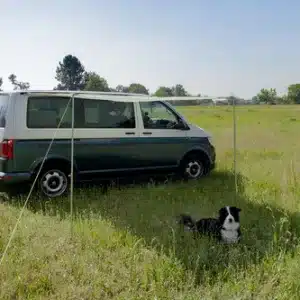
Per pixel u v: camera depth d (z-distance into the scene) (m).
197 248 4.88
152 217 6.15
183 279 4.15
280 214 6.23
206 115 29.52
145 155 8.13
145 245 5.02
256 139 16.17
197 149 8.84
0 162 6.86
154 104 8.32
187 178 8.80
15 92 6.85
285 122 25.58
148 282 4.11
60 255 4.73
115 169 7.81
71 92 7.11
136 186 8.23
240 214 6.25
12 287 3.96
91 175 7.59
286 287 3.95
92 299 3.82
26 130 6.86
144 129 8.09
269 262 4.42
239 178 8.79
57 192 7.26
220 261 4.55
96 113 7.53
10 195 7.36
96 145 7.50
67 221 5.88
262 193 7.28
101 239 5.17
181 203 6.92
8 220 5.99
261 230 5.60
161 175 8.55
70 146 7.25
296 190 7.35
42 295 3.90
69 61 101.94
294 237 5.04
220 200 7.09
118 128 7.78
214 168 9.86
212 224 5.33
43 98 7.03
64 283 4.11
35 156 6.95
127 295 3.86
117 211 6.48
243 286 3.99
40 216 6.18
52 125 7.11
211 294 3.86
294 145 14.26
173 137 8.48
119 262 4.55
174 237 4.86
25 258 4.56
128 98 6.80
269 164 10.19
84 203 6.91
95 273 4.27
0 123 7.01
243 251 4.89
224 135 17.80
